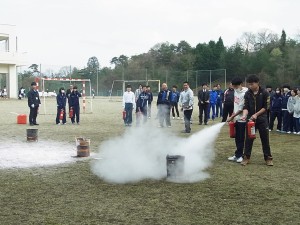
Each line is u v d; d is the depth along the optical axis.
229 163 8.59
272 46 79.12
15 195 5.94
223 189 6.33
